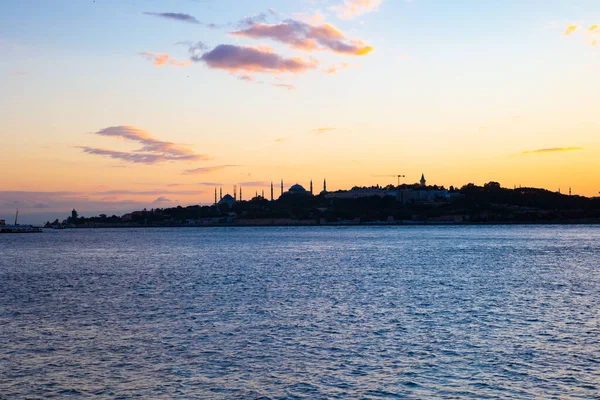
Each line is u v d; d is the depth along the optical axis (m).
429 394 33.41
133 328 50.28
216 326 50.88
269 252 167.88
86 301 66.75
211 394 33.69
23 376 36.84
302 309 59.47
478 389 34.06
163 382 35.66
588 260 127.69
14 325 52.00
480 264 116.94
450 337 46.00
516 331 47.97
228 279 90.25
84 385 35.19
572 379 35.53
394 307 60.38
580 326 49.84
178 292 74.19
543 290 73.69
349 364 38.97
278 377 36.44
